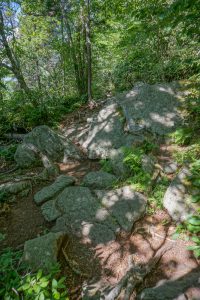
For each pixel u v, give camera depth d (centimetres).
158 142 483
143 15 354
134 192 375
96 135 560
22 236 359
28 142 558
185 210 321
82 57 965
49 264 291
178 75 666
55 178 486
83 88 978
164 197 353
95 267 297
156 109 532
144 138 488
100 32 980
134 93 588
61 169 519
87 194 393
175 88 568
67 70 1071
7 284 278
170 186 355
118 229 336
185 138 455
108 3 822
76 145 591
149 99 557
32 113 738
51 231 354
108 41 938
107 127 557
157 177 395
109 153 509
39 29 959
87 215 362
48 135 566
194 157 398
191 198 323
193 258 275
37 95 810
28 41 888
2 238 355
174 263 274
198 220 294
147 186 378
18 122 736
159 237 313
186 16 287
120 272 284
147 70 747
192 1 266
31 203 423
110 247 319
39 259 298
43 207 399
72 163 536
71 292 273
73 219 362
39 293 243
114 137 530
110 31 936
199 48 580
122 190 385
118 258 302
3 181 489
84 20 848
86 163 526
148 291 241
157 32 475
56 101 860
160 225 329
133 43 675
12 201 432
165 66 681
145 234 323
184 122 499
